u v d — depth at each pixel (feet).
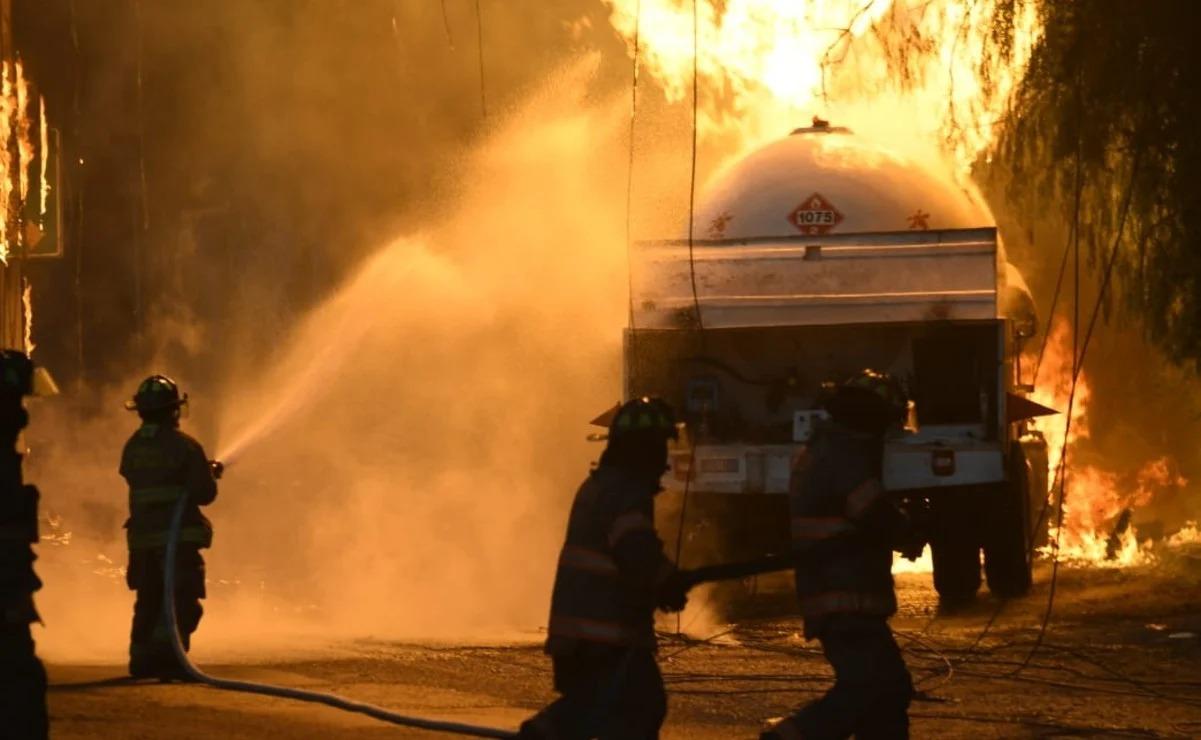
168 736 33.73
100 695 39.55
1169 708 40.06
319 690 41.60
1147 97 58.75
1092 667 46.80
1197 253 61.21
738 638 56.49
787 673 47.03
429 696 41.47
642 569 24.89
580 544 25.62
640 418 25.57
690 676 46.14
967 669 46.57
